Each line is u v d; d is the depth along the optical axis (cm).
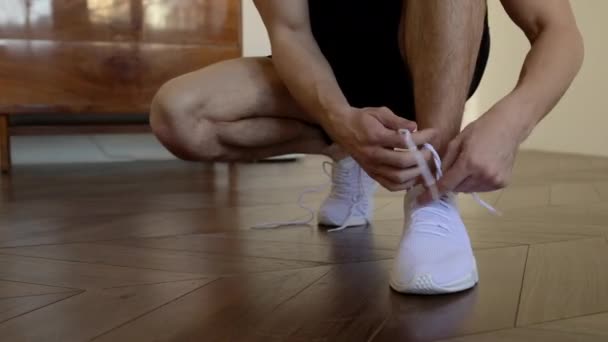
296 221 127
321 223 125
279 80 107
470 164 66
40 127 234
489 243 103
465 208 143
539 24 79
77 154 283
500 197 162
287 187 191
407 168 69
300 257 95
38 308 70
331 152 119
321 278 82
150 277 83
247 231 118
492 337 59
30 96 231
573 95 309
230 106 105
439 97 72
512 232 113
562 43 74
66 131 238
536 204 149
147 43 242
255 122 108
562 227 117
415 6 75
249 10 263
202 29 248
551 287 76
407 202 84
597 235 109
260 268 88
